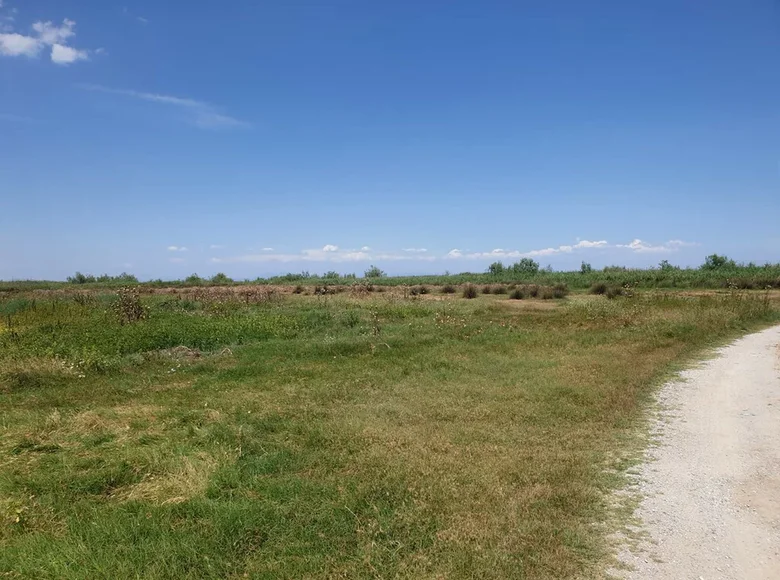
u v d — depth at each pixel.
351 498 4.25
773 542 3.73
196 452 5.24
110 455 5.26
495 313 17.39
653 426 6.25
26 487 4.54
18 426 6.37
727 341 11.80
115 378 8.92
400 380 8.45
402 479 4.60
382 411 6.80
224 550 3.56
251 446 5.54
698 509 4.22
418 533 3.76
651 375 8.46
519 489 4.48
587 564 3.46
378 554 3.50
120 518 3.96
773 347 11.01
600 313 14.70
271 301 20.83
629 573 3.37
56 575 3.27
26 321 15.51
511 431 5.97
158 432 6.01
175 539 3.66
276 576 3.31
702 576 3.34
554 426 6.20
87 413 6.65
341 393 7.68
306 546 3.63
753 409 6.86
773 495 4.45
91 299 20.48
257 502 4.21
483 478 4.62
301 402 7.28
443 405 7.01
